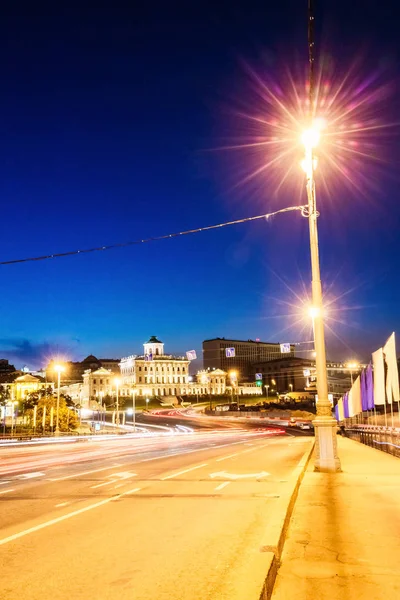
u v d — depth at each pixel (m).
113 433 85.19
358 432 34.78
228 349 59.69
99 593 5.11
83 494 12.12
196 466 19.06
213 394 184.88
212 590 5.09
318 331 15.24
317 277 15.54
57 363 56.53
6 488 13.55
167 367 187.12
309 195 15.78
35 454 27.88
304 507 9.10
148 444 39.38
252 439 47.06
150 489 12.77
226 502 10.55
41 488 13.39
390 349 17.42
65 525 8.52
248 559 6.23
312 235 15.71
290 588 5.09
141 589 5.19
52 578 5.62
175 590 5.13
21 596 5.05
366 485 11.80
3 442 43.75
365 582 5.22
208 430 85.44
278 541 5.92
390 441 21.69
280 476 15.30
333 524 7.74
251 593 4.33
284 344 56.91
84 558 6.44
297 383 179.50
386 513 8.55
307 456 19.75
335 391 124.25
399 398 16.77
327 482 12.33
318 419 14.75
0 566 6.14
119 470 17.97
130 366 185.25
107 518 9.05
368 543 6.66
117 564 6.13
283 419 101.31
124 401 164.38
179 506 10.16
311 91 12.62
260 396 175.12
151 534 7.73
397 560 5.93
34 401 89.00
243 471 16.92
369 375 22.45
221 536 7.51
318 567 5.70
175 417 126.25
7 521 8.95
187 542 7.18
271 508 9.80
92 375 168.62
